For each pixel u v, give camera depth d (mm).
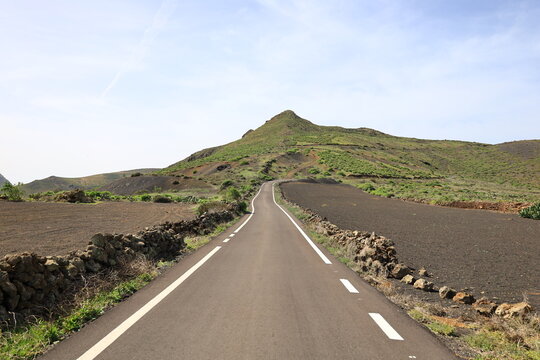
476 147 194250
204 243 13008
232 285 6656
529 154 159625
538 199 49000
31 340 3902
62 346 3783
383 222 22391
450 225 20906
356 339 4023
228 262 9125
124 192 88312
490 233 17359
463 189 75438
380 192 63312
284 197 54844
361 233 12820
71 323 4395
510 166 145000
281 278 7297
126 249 7645
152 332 4188
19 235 14445
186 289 6332
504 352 3877
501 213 30266
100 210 28516
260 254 10461
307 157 148625
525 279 8352
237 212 29438
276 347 3758
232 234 16172
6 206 27859
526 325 4871
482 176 130125
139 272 7191
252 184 87438
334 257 10031
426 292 6879
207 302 5504
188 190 81062
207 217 18641
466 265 9914
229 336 4070
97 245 6734
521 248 12984
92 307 5043
